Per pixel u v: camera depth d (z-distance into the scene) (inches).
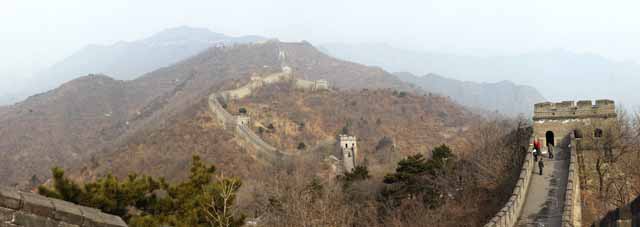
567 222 953.5
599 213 1405.0
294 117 6358.3
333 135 6008.9
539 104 1664.6
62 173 860.6
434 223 1531.7
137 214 924.6
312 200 1910.7
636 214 409.1
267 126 5871.1
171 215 935.7
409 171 2003.0
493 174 1700.3
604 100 1616.6
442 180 1850.4
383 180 2182.6
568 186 1160.2
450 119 6565.0
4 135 7751.0
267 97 7012.8
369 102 6919.3
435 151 2158.0
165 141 5088.6
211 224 957.2
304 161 4357.8
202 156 4682.6
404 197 1902.1
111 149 5812.0
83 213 423.8
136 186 937.5
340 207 1820.9
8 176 6456.7
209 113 5767.7
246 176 4207.7
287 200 1881.2
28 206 387.9
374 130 6028.5
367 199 2069.4
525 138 1811.0
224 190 997.8
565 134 1630.2
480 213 1514.5
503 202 1456.7
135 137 5812.0
